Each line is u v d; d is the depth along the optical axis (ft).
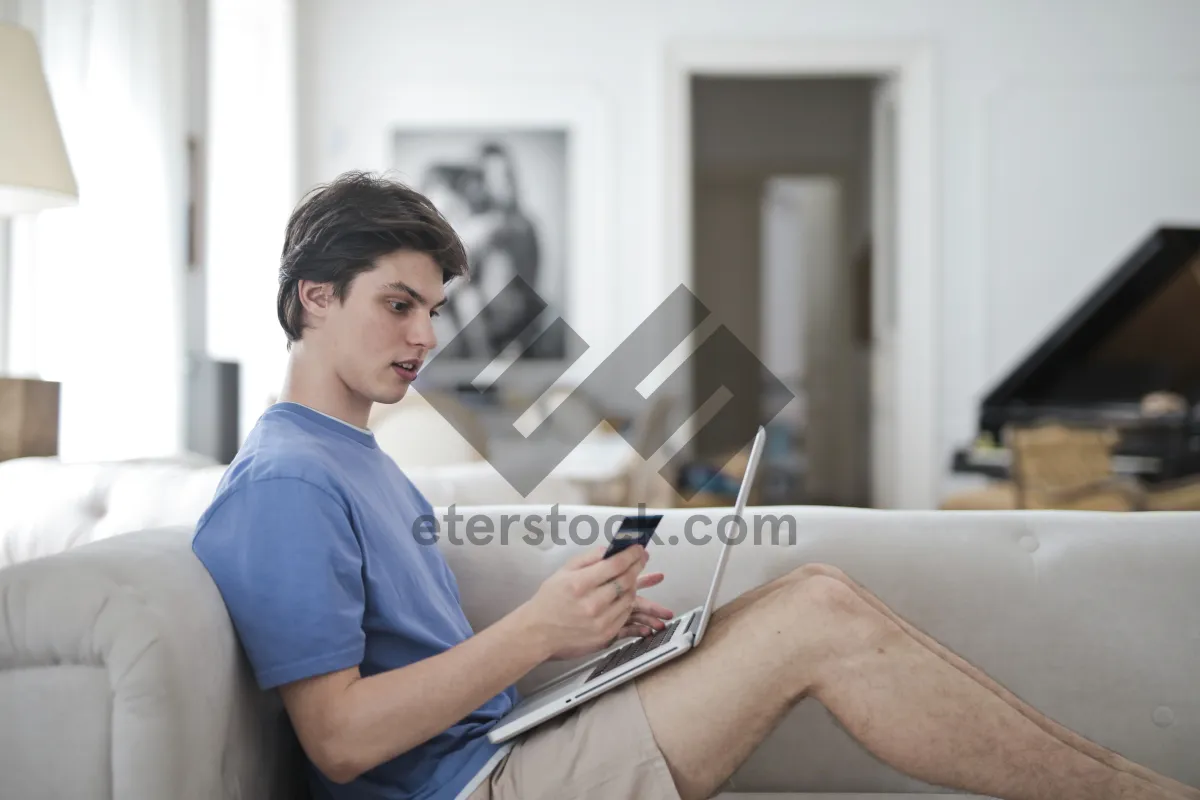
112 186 10.62
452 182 18.01
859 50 17.74
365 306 3.74
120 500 5.33
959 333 17.90
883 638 3.64
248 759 3.59
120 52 10.73
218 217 15.15
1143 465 14.67
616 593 3.59
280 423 3.74
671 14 17.87
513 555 4.89
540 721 3.76
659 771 3.60
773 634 3.68
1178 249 16.87
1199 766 4.59
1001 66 17.81
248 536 3.43
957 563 4.75
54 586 3.03
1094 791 3.47
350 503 3.62
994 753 3.52
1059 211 17.87
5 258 9.37
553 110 17.97
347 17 17.90
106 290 10.53
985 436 17.19
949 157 17.89
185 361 12.50
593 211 17.99
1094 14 17.76
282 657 3.37
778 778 4.67
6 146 6.30
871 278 24.70
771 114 25.53
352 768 3.40
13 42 6.40
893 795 4.50
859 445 27.09
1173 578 4.71
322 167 17.93
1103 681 4.65
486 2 17.93
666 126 17.78
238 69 15.83
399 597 3.77
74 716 2.99
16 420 6.27
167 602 3.13
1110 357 17.56
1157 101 17.79
